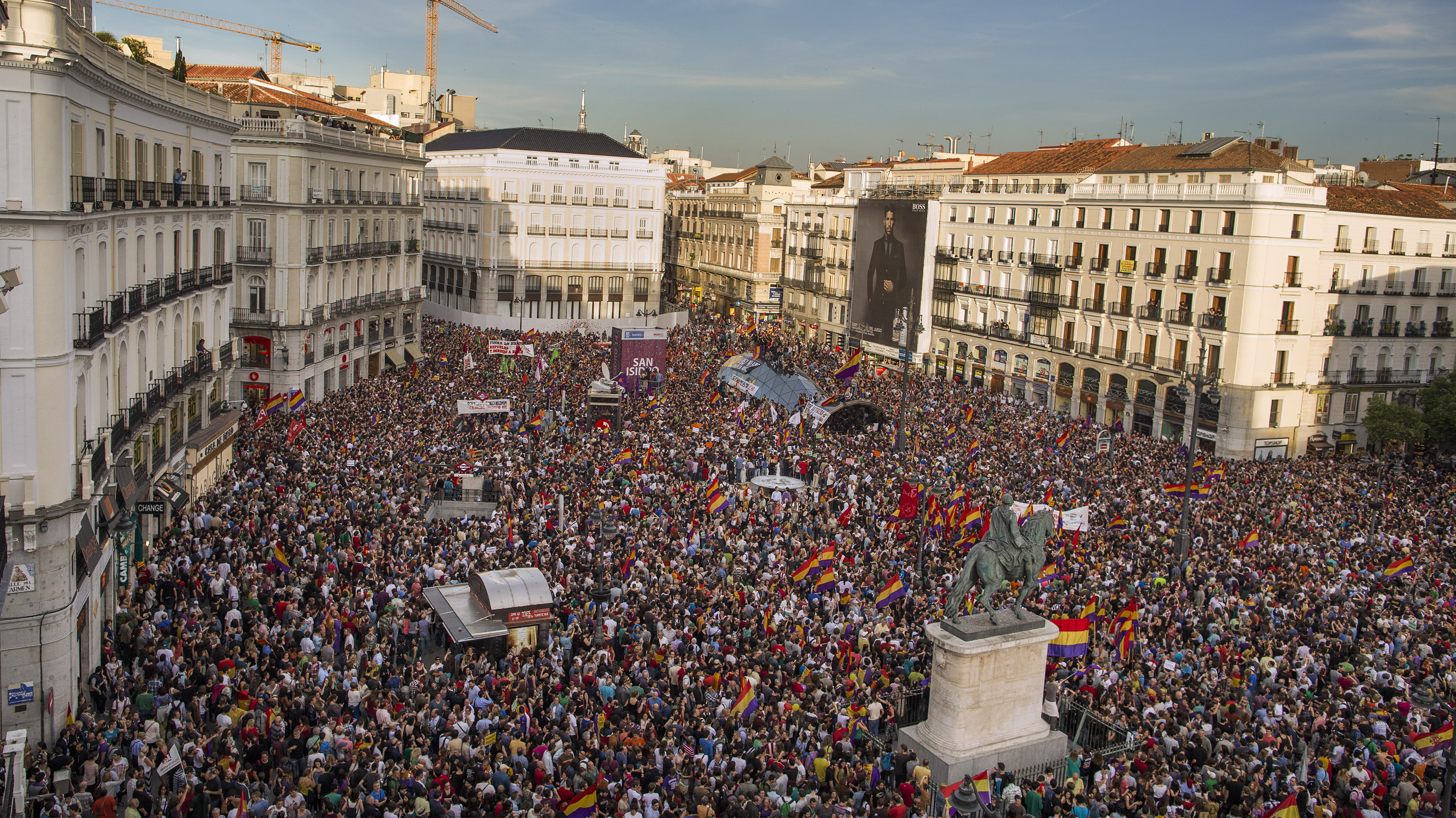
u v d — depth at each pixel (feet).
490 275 361.10
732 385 225.15
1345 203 223.10
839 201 349.00
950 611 78.89
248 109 201.36
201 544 104.94
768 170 398.01
